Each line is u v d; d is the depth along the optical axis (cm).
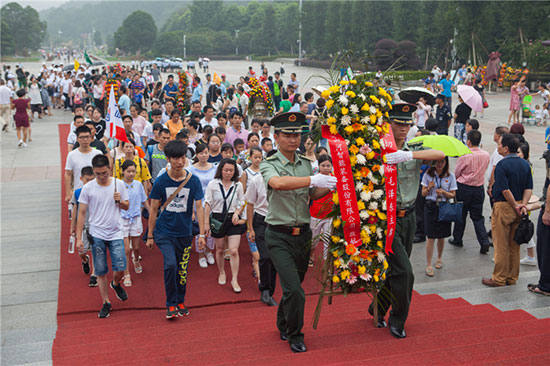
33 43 17325
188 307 652
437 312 515
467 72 3584
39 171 1443
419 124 1356
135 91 2327
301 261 451
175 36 12356
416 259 842
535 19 3969
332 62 451
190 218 589
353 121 429
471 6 4125
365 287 448
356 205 419
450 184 746
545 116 2139
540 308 533
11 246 876
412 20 5438
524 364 340
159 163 891
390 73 454
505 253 659
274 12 11775
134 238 754
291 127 428
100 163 586
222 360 401
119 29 15100
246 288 716
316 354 390
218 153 856
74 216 691
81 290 702
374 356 386
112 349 461
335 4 6862
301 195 438
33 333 564
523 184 647
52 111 2628
